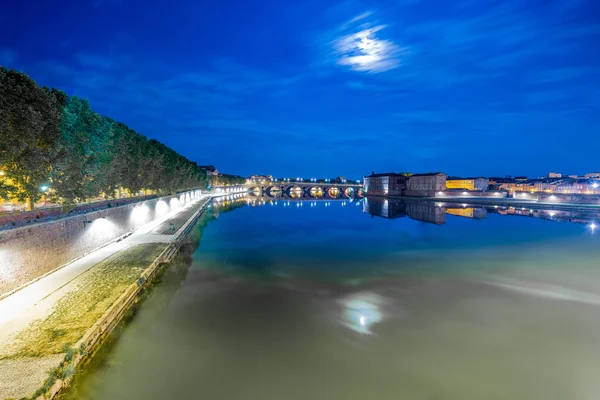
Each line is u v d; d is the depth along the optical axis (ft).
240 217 268.41
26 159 67.87
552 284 98.02
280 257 130.31
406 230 199.72
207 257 129.08
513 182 496.64
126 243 113.09
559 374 54.13
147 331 66.13
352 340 63.98
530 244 155.94
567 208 279.69
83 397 46.34
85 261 87.81
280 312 76.43
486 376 53.47
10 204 116.16
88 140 97.55
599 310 78.69
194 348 59.93
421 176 447.83
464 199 367.25
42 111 76.07
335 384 50.98
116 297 63.62
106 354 55.31
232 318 72.79
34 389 37.68
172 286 93.50
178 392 48.24
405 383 51.47
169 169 235.20
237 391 48.83
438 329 68.74
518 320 73.26
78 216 90.99
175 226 154.10
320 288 93.56
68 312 56.75
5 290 61.36
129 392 47.96
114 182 129.39
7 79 67.92
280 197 618.44
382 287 94.89
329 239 170.91
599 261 124.06
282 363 55.88
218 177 617.21
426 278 103.65
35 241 70.69
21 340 47.73
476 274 107.86
